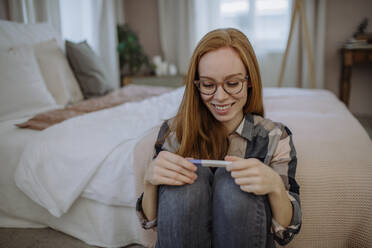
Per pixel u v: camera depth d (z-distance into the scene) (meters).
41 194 1.07
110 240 1.08
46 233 1.21
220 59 0.70
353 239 0.83
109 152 1.02
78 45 2.03
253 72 0.75
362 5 2.97
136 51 3.15
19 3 2.00
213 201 0.71
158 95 1.90
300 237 0.85
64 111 1.42
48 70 1.75
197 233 0.70
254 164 0.64
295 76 3.13
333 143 0.97
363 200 0.81
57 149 1.06
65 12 2.49
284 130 0.83
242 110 0.85
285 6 3.07
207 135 0.84
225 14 3.22
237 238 0.66
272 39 3.17
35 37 1.80
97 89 2.04
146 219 0.82
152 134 1.04
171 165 0.69
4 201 1.22
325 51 3.14
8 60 1.44
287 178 0.76
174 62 3.57
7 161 1.17
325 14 2.96
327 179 0.83
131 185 1.00
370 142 1.01
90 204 1.10
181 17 3.34
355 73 3.13
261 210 0.67
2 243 1.14
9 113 1.40
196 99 0.80
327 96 1.77
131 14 3.62
